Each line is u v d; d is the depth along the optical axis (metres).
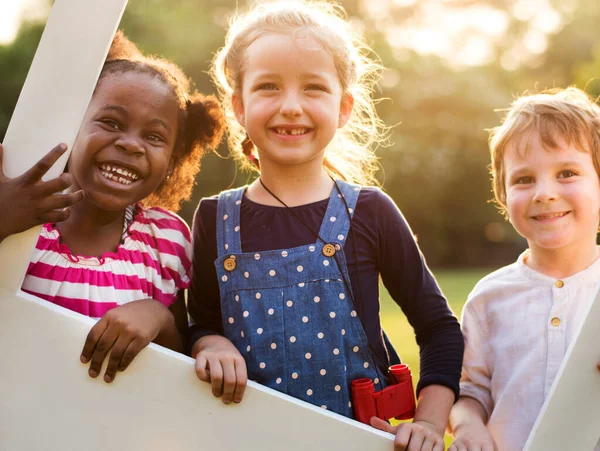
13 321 1.21
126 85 1.55
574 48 13.93
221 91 2.18
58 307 1.24
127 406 1.23
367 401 1.43
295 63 1.53
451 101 11.85
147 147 1.55
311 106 1.53
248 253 1.54
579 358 1.20
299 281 1.50
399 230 1.61
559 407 1.20
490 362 1.73
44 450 1.21
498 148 1.76
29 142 1.19
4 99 10.58
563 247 1.67
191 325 1.67
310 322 1.48
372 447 1.24
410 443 1.28
